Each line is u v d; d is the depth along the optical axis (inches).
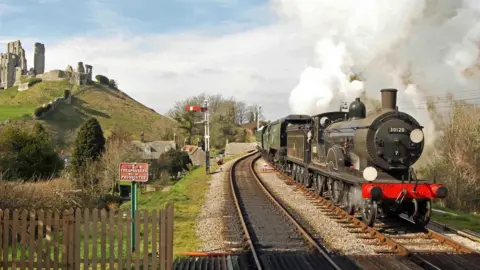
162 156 2081.7
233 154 2511.1
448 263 344.8
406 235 448.1
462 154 893.2
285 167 1098.7
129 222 317.1
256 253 366.3
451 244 399.2
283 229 471.2
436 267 327.6
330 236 438.3
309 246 400.5
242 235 446.0
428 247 399.9
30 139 1182.3
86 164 1379.2
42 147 1203.2
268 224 497.7
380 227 485.4
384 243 411.2
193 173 1293.1
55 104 3575.3
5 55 5398.6
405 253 368.2
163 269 313.0
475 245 408.8
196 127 2783.0
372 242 417.1
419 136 476.7
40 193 634.2
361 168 507.8
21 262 310.3
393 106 510.9
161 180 1747.0
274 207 616.1
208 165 1184.8
